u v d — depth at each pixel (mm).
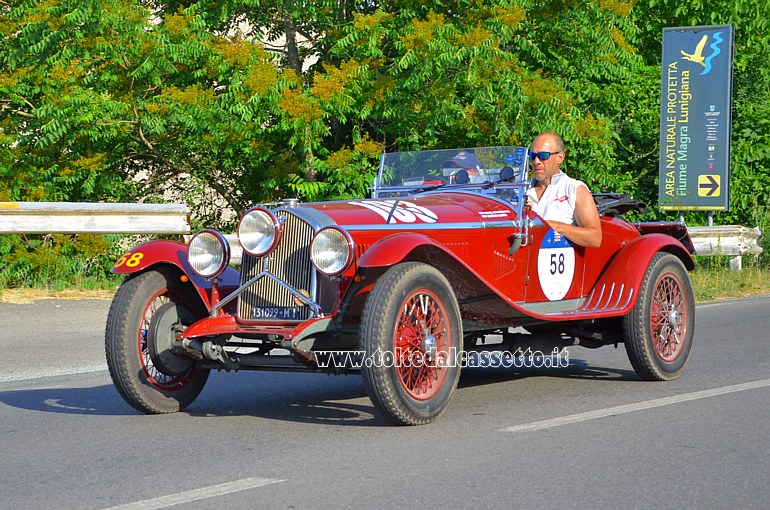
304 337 5578
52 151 15383
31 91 15898
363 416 6121
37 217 11875
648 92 19984
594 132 16109
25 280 12883
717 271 16000
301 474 4633
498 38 15117
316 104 14156
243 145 15188
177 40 14852
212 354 5887
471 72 14648
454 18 15508
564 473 4590
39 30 14977
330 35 15742
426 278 5664
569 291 7211
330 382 7613
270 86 14266
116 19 14242
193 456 5070
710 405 6230
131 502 4207
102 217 12320
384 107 14953
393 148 16438
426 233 6164
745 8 19891
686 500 4156
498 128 15180
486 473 4598
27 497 4324
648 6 20297
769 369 7684
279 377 7883
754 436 5332
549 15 16062
